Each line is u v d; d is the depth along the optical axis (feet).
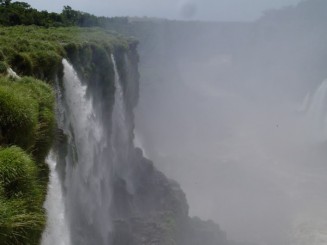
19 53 67.77
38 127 42.52
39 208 33.19
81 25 276.62
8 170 30.66
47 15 216.13
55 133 51.96
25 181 31.81
